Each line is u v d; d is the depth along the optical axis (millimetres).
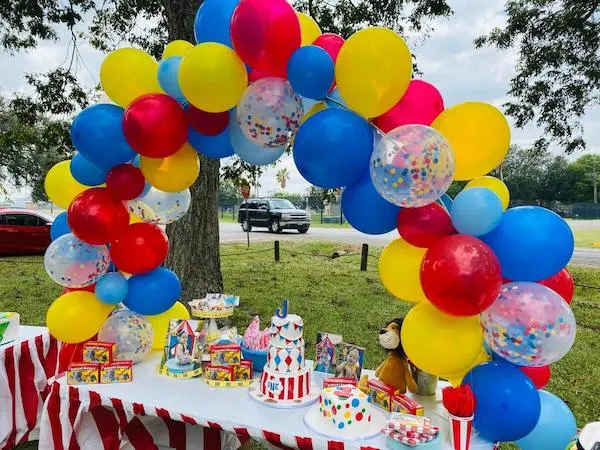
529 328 1647
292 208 17938
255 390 2152
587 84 8547
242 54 1843
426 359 1772
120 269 2525
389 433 1677
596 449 1568
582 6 8000
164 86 2104
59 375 2395
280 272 9203
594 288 8086
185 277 5402
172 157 2250
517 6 8656
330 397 1834
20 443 2859
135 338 2500
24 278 8500
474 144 1777
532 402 1719
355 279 8562
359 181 1919
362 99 1746
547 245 1672
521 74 8914
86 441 2254
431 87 1951
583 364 4508
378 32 1713
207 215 5496
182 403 2072
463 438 1673
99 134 2123
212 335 2533
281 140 2043
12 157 18953
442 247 1657
